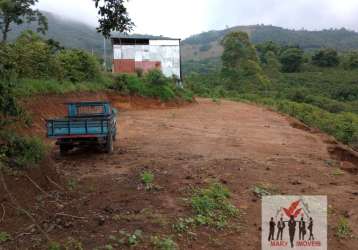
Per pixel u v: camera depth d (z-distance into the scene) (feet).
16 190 24.90
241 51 256.73
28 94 65.41
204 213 24.49
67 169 36.24
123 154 43.91
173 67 160.15
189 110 110.73
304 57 311.27
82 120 41.24
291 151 49.80
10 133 29.30
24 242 19.84
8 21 109.91
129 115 94.02
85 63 106.52
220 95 195.31
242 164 38.91
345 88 218.38
